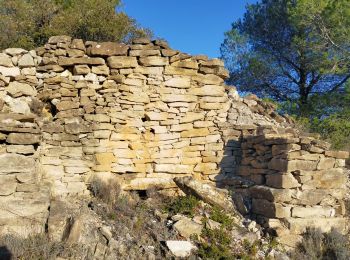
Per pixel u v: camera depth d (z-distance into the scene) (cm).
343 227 660
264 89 1548
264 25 1548
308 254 604
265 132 758
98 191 664
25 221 523
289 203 632
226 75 788
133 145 718
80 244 509
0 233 507
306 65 1412
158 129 739
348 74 1337
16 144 534
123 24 1197
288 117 916
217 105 779
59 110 695
